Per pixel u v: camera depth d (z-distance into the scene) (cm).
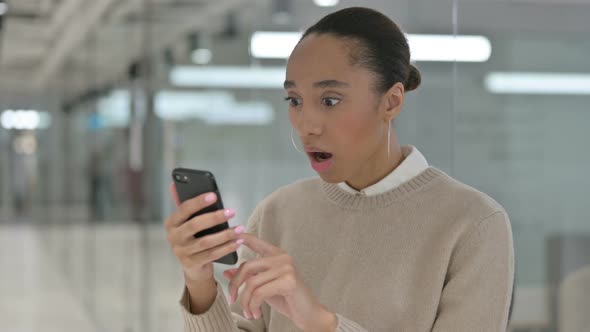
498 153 218
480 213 156
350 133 150
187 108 459
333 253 170
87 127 869
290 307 139
